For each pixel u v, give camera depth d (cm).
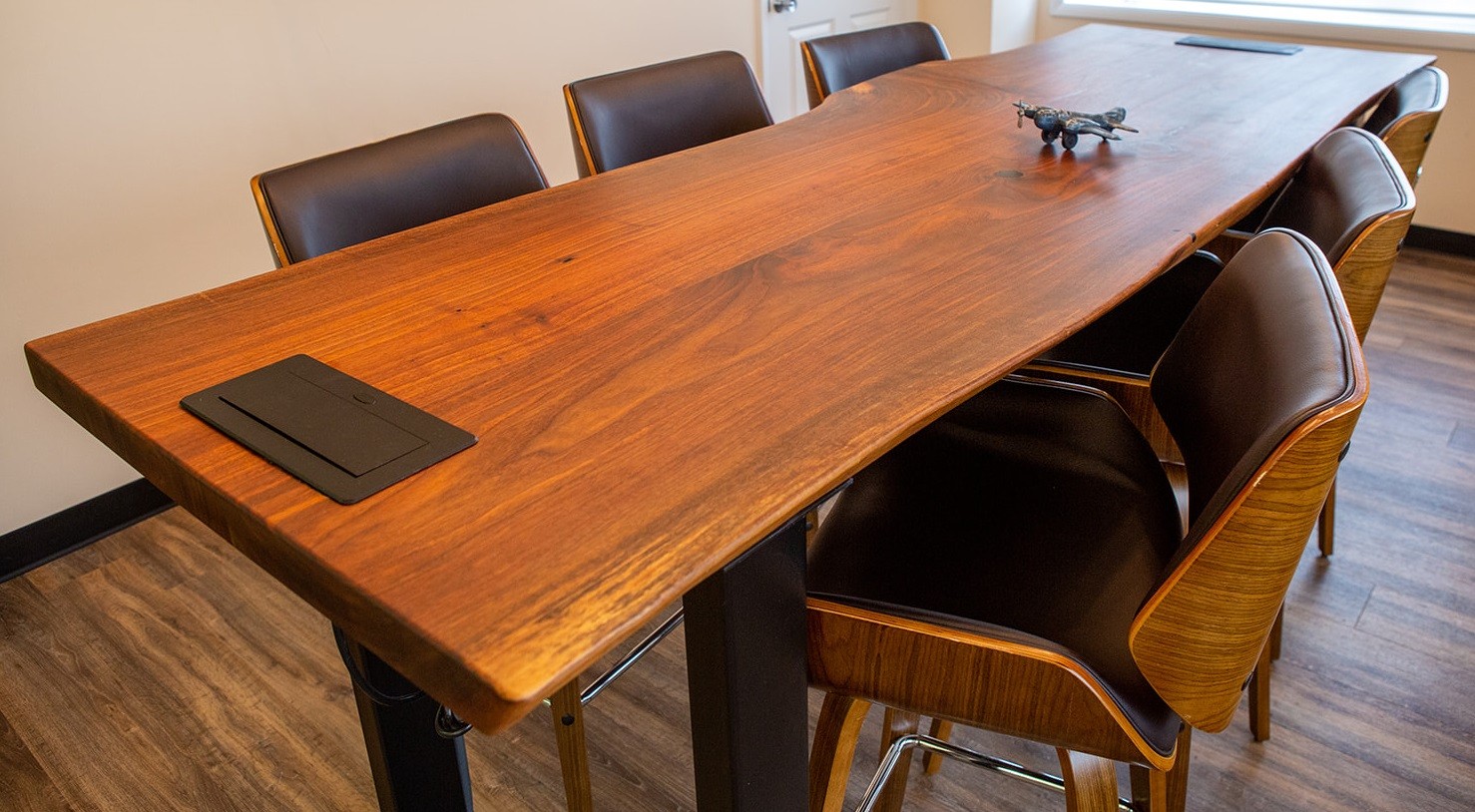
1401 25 324
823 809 110
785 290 117
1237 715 170
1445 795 154
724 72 207
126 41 205
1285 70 225
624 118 190
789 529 85
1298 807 153
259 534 79
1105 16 389
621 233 136
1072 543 118
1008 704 91
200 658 190
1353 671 177
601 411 92
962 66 232
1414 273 321
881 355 100
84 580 213
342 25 238
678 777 164
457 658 64
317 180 146
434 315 113
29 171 200
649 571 71
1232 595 83
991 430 135
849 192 150
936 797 159
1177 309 178
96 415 97
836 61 237
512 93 278
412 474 83
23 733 174
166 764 168
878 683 95
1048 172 158
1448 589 194
